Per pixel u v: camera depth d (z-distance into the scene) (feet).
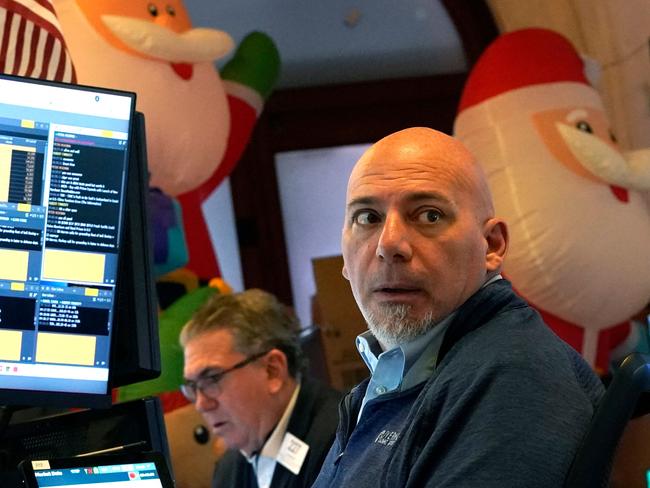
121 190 5.03
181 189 12.78
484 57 14.12
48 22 6.95
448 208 4.98
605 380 6.03
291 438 8.23
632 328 14.55
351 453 4.97
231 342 8.43
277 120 18.61
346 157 18.85
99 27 11.78
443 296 4.92
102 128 5.05
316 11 18.29
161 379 10.98
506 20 17.37
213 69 13.21
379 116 18.89
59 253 4.93
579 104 13.61
